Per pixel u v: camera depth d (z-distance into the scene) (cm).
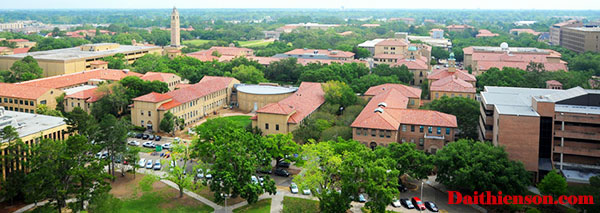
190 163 16038
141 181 14388
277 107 18112
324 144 13550
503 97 16938
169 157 16650
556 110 14862
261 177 14688
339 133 16512
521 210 12600
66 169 12200
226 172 12462
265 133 18088
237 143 13262
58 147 12050
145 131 19962
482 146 13662
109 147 14650
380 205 11656
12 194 12562
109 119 14462
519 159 14425
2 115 15038
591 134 14325
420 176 13425
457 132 17675
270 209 12719
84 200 12562
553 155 14988
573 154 14575
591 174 13988
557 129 14788
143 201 13175
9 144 12625
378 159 12481
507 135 14425
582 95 15600
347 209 12000
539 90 18725
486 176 12525
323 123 17712
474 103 18275
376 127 15912
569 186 13512
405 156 13512
